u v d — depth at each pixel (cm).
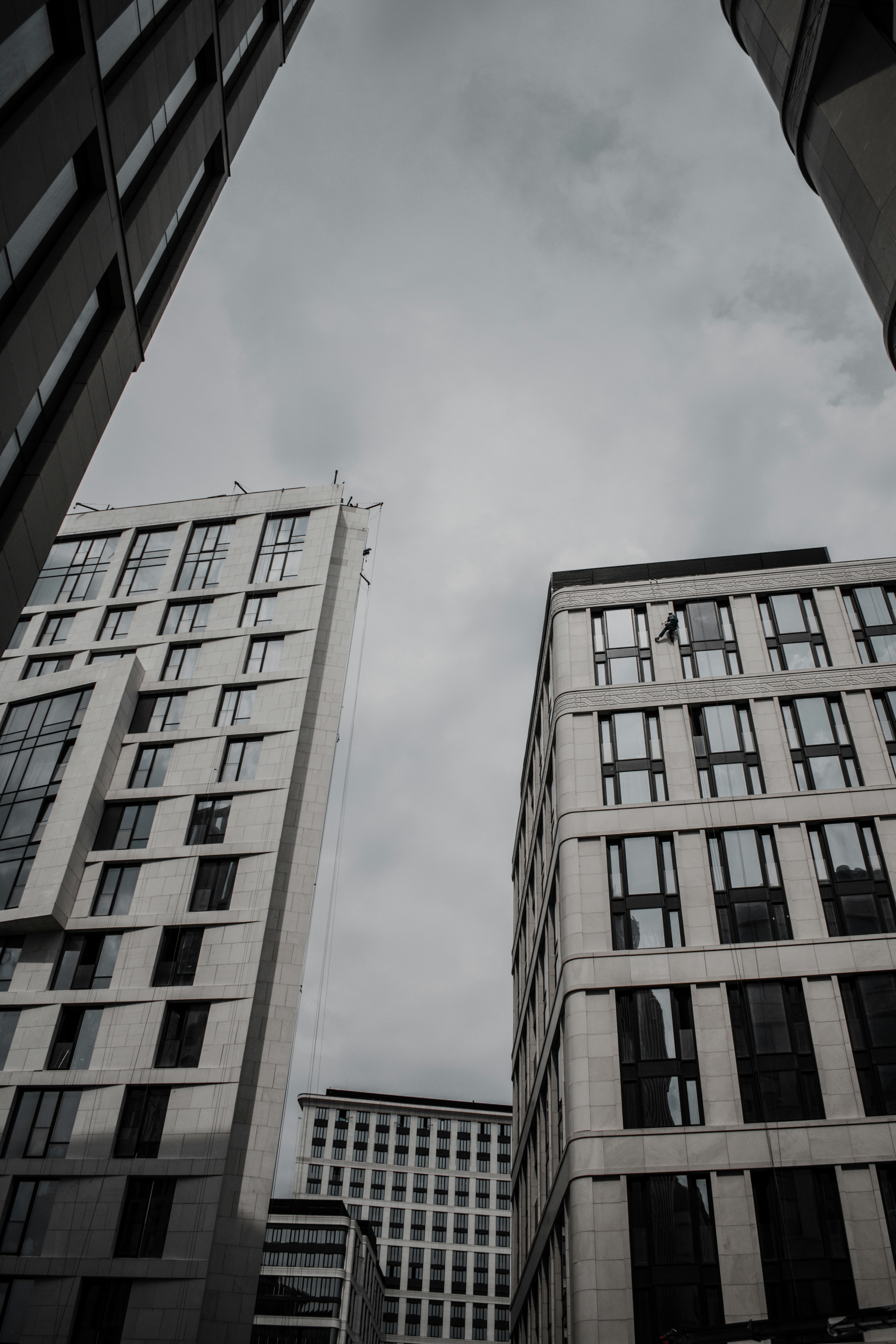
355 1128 15012
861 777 4678
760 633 5247
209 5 3092
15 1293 4216
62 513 2420
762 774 4759
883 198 2267
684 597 5472
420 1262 13962
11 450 2245
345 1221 9981
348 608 6631
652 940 4369
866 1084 3881
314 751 5928
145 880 5338
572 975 4325
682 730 4969
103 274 2559
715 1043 4041
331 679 6259
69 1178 4450
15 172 2064
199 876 5356
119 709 5934
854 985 4112
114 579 6869
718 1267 3559
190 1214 4334
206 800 5669
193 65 3138
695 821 4650
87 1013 4928
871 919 4269
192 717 6016
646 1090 3994
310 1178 14412
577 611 5559
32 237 2238
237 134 3572
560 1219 4344
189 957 5062
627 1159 3819
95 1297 4191
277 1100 4750
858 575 5350
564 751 5022
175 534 7088
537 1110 5447
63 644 6600
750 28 2777
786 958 4197
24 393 2200
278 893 5350
